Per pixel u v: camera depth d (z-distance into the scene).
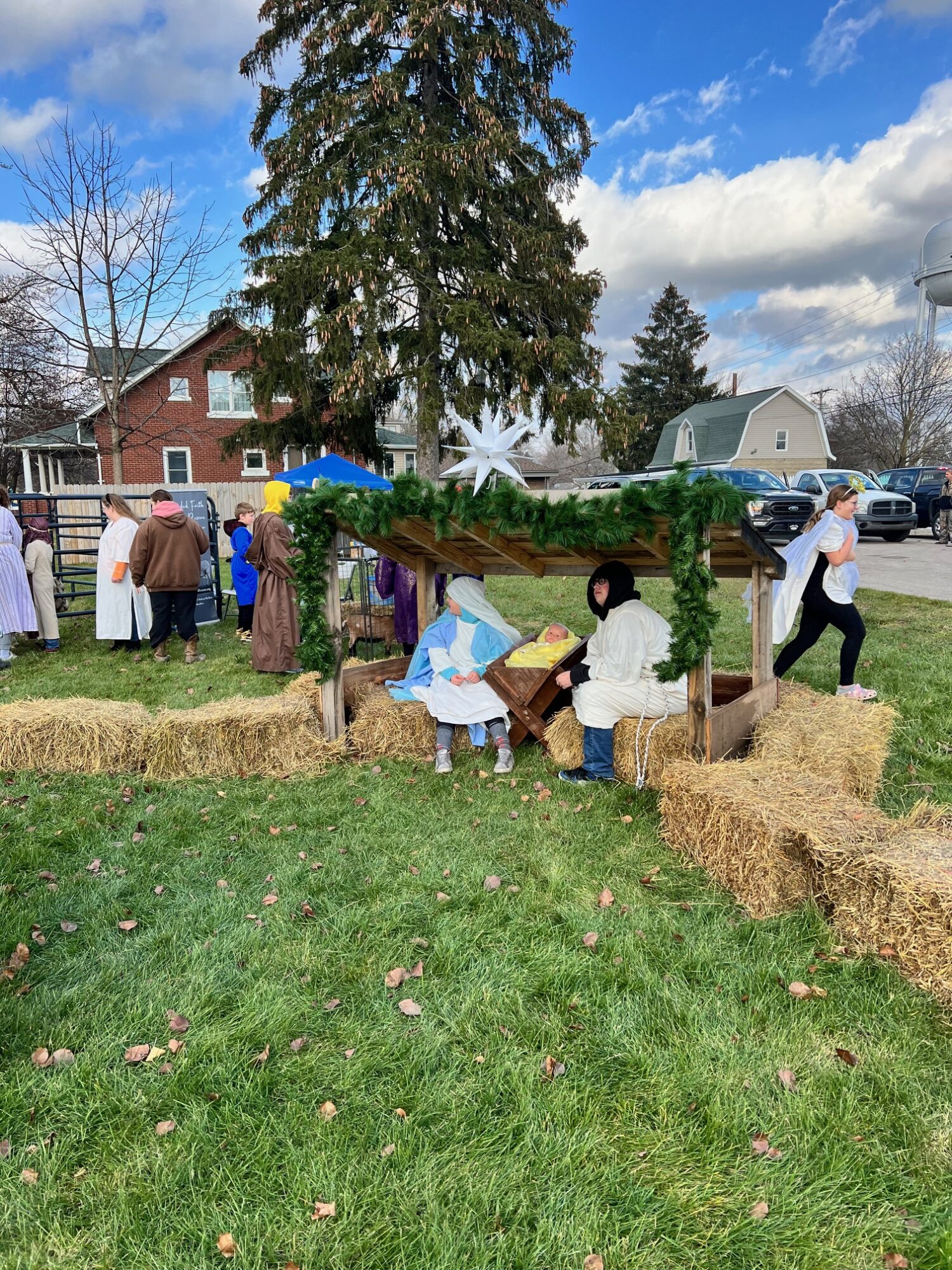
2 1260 1.78
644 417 20.41
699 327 56.00
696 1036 2.46
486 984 2.74
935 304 39.31
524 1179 1.97
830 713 4.59
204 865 3.71
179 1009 2.65
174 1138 2.12
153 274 20.44
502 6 19.78
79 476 36.59
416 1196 1.93
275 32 20.05
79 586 13.99
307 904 3.31
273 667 7.59
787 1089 2.23
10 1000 2.70
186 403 30.08
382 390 21.31
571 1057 2.39
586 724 4.55
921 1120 2.11
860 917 2.89
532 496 4.27
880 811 3.32
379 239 17.72
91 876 3.61
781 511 18.88
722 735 4.31
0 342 22.25
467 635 5.36
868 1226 1.82
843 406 46.62
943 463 39.91
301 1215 1.89
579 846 3.78
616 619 4.53
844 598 5.66
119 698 6.79
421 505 4.61
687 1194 1.91
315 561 5.05
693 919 3.14
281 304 19.19
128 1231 1.86
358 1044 2.47
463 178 18.14
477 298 19.33
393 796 4.48
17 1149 2.10
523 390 18.75
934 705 5.63
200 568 8.20
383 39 19.44
